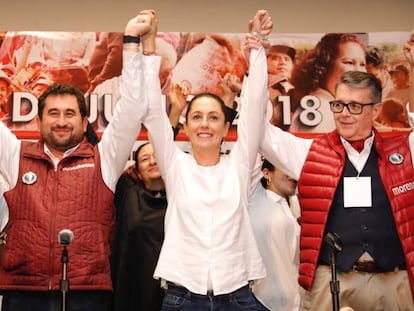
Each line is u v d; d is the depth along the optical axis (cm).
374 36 409
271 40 410
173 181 277
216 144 279
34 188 276
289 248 353
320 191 287
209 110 280
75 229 269
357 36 409
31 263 266
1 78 401
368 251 279
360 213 283
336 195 287
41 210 271
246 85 295
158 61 287
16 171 281
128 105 274
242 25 444
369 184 285
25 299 268
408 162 290
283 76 408
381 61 407
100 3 442
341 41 410
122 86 277
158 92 284
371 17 447
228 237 261
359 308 282
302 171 294
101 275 270
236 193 271
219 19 445
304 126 404
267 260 340
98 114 401
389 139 298
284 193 365
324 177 288
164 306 260
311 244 284
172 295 259
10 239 274
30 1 440
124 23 441
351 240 280
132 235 322
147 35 287
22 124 397
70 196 274
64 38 405
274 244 346
